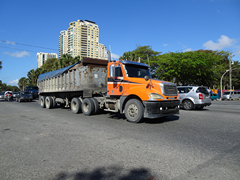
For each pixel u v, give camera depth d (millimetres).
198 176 2926
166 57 30453
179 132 5836
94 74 10273
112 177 2938
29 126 7098
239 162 3457
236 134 5574
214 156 3764
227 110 12742
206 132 5832
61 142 4859
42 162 3568
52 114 10594
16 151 4227
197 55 28219
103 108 9648
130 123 7406
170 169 3184
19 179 2918
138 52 38438
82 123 7516
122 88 8023
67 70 11516
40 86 16672
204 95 12625
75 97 11266
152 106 6766
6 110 13289
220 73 43875
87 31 126250
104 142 4797
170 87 7309
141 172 3090
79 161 3580
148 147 4348
